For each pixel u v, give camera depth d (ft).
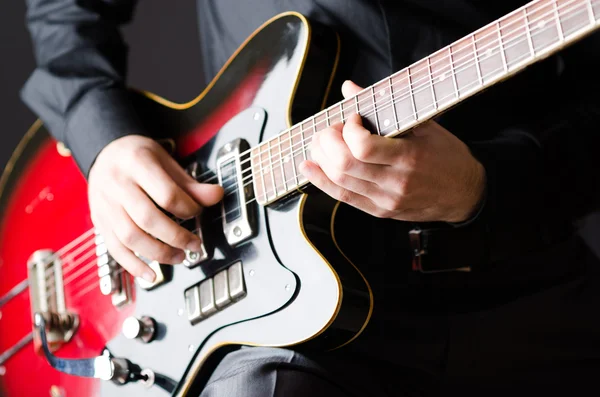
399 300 4.09
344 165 3.52
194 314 4.17
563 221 4.25
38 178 5.11
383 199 3.65
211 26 4.77
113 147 4.44
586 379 4.39
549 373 4.35
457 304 4.20
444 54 3.47
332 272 3.82
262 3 4.49
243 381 3.89
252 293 4.01
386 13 4.15
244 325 4.02
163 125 4.51
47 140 5.11
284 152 3.91
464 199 3.84
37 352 4.78
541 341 4.31
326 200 3.98
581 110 4.27
